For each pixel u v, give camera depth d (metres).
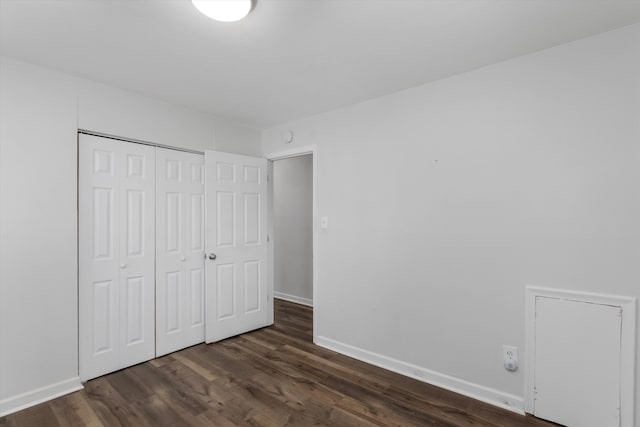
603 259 1.76
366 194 2.77
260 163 3.57
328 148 3.06
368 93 2.62
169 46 1.90
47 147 2.19
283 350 2.97
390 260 2.61
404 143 2.54
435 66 2.15
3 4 1.50
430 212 2.40
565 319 1.86
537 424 1.88
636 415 1.67
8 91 2.04
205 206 3.09
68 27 1.70
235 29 1.72
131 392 2.23
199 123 3.09
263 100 2.79
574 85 1.85
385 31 1.74
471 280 2.21
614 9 1.55
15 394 2.04
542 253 1.94
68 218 2.27
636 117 1.68
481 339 2.16
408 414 1.99
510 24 1.68
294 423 1.90
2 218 2.01
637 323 1.67
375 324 2.70
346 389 2.28
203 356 2.82
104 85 2.46
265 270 3.61
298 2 1.48
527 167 1.99
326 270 3.06
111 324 2.52
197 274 3.10
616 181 1.73
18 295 2.06
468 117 2.22
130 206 2.64
